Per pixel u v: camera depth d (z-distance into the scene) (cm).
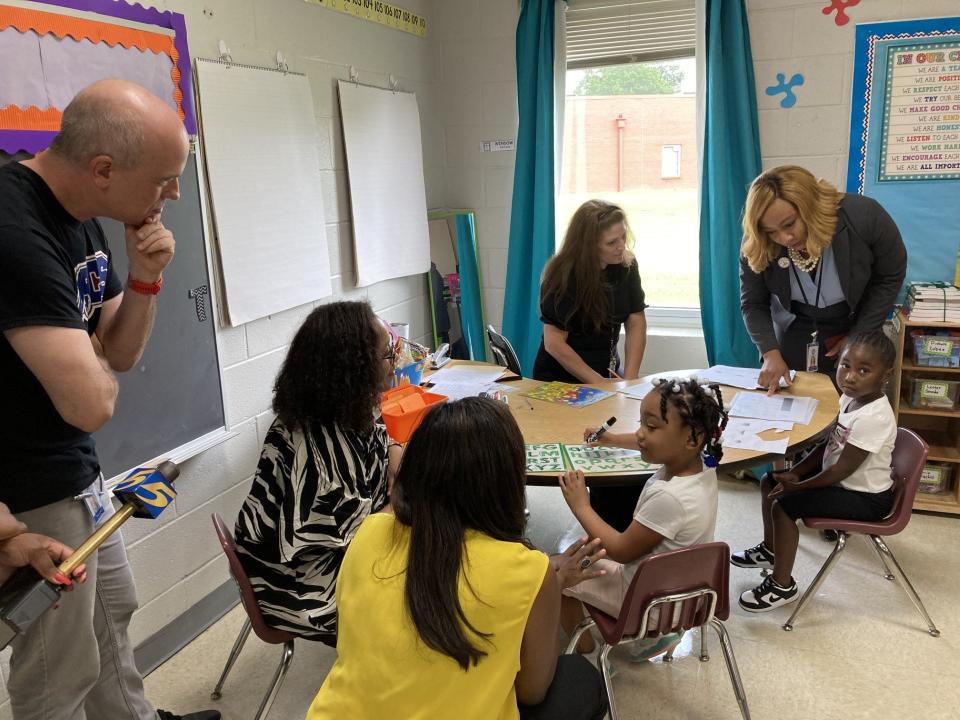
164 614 246
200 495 258
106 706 175
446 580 113
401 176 373
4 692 193
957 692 212
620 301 298
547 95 378
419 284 405
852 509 234
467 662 112
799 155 351
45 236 131
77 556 129
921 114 327
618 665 229
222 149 258
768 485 269
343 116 327
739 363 366
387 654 114
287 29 292
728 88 347
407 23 381
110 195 138
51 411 139
